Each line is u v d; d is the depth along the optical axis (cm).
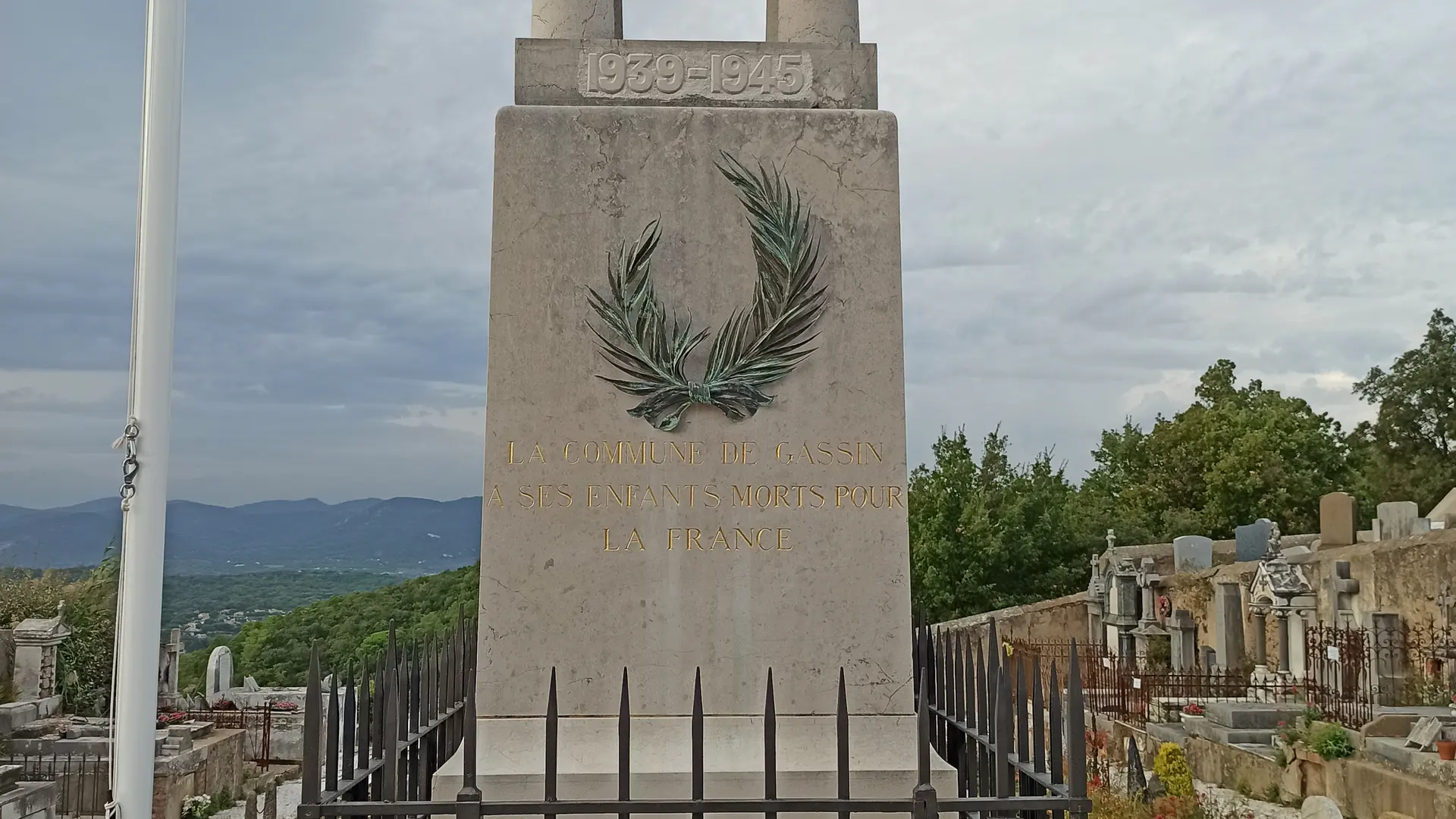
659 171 548
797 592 532
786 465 538
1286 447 4866
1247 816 1488
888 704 527
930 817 393
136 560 668
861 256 550
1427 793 1334
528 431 533
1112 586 2870
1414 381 4616
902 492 541
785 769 510
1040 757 451
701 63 562
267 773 2092
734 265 545
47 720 1958
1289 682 2122
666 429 535
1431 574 1930
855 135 556
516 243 542
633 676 523
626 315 537
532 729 516
